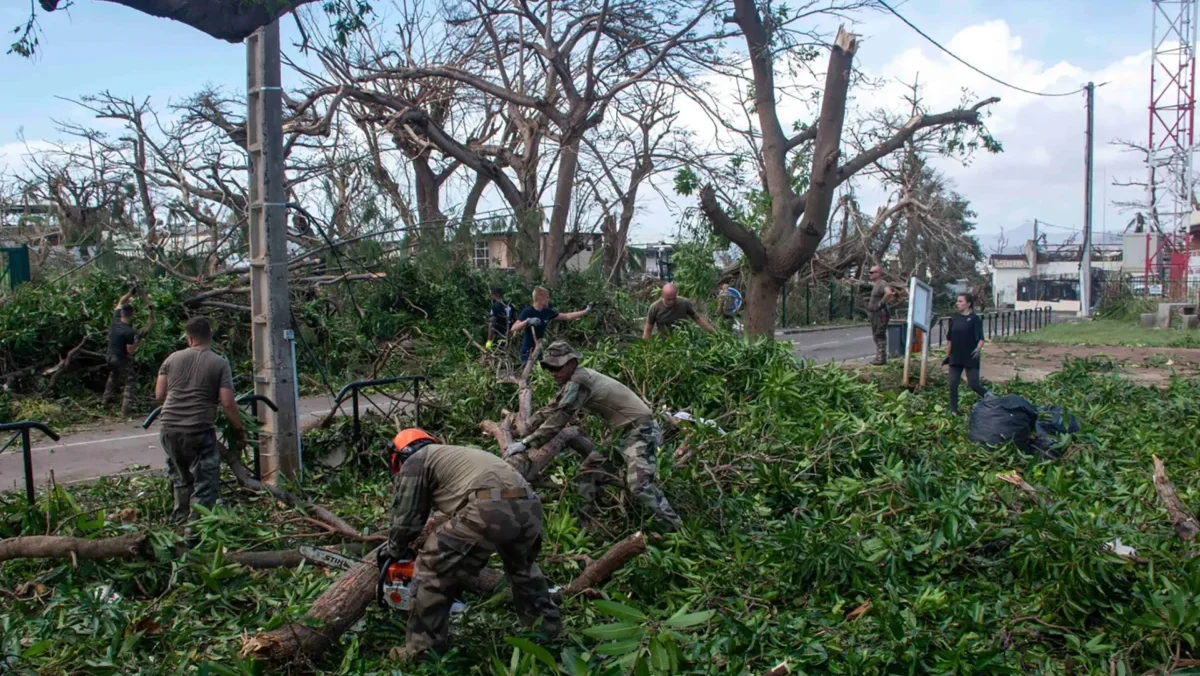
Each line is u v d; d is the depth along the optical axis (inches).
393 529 164.6
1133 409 431.5
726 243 654.5
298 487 273.4
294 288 602.2
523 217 789.2
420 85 933.8
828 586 198.4
